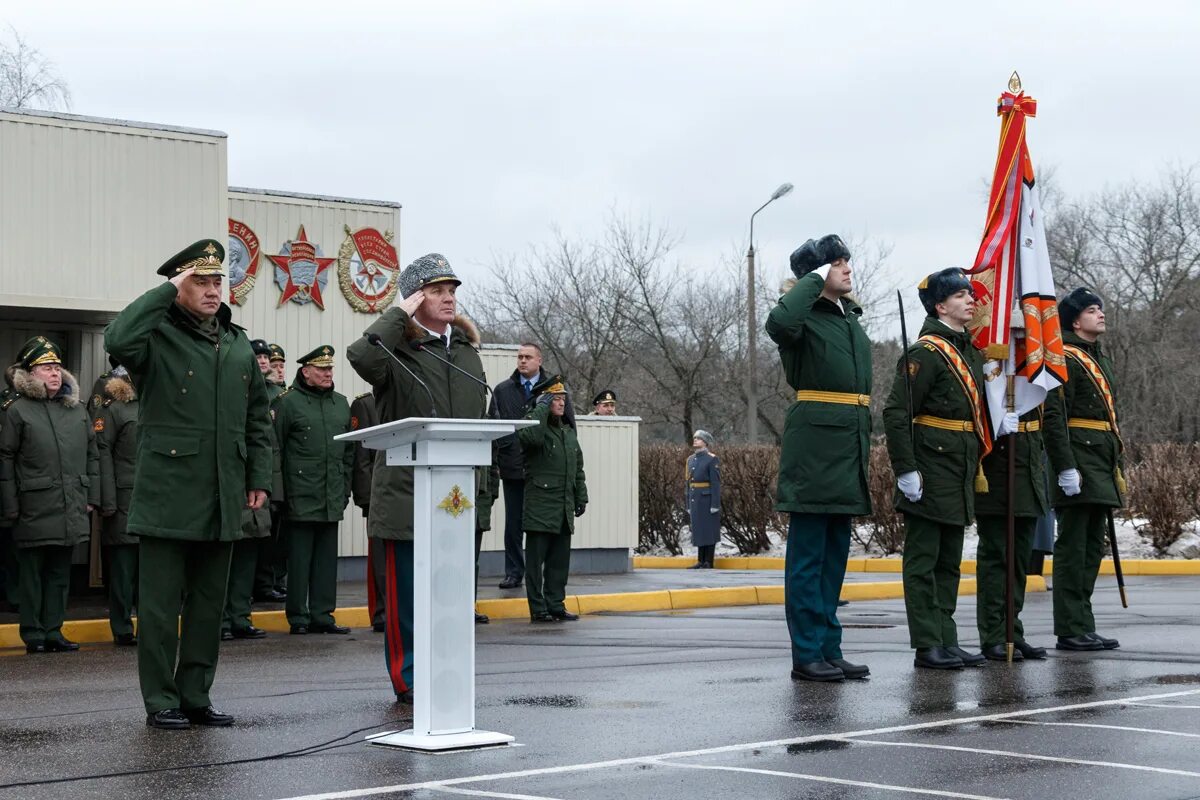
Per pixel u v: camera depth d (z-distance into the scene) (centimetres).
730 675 941
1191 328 4925
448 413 808
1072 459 1073
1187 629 1250
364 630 1353
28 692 895
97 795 577
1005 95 1054
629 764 636
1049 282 1038
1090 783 597
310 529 1312
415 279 815
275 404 1303
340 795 573
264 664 1038
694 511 2445
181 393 759
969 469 980
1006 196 1044
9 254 1422
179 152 1515
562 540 1414
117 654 1146
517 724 740
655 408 4831
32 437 1162
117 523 1221
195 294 764
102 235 1471
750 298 3341
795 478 913
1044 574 2053
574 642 1186
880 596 1811
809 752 662
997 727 728
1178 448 2489
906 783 597
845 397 917
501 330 4922
